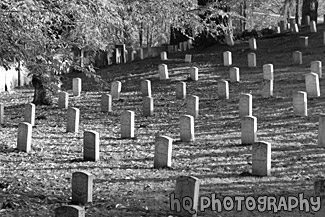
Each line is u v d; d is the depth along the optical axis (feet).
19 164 54.60
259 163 48.52
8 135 71.10
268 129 69.21
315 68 98.48
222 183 45.88
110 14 54.29
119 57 157.28
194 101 79.77
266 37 151.12
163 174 49.85
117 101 96.78
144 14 71.92
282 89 93.66
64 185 45.55
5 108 97.60
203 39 148.56
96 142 56.18
